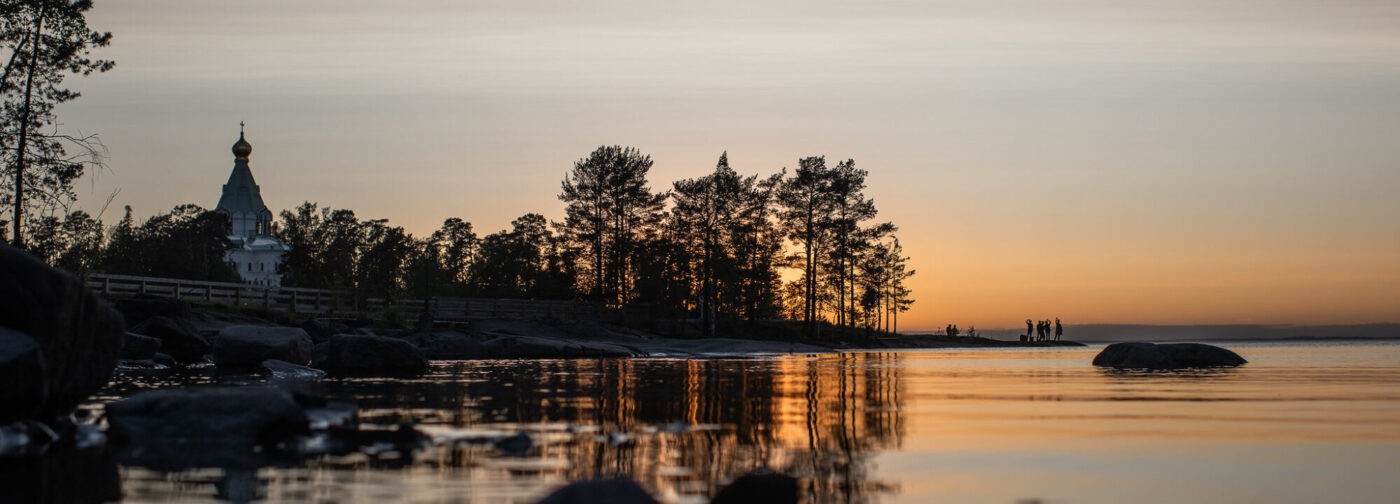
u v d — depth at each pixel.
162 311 37.12
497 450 9.45
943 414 13.45
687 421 12.55
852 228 77.06
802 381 22.16
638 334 67.25
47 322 10.88
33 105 40.31
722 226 77.38
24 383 9.98
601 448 9.76
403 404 15.03
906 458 9.16
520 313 67.94
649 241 77.25
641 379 22.97
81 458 8.76
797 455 9.38
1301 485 7.62
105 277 43.09
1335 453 9.27
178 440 9.89
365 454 9.09
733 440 10.53
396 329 50.97
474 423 12.05
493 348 43.50
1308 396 16.06
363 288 96.25
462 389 18.94
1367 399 15.37
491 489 7.36
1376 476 7.99
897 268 109.25
